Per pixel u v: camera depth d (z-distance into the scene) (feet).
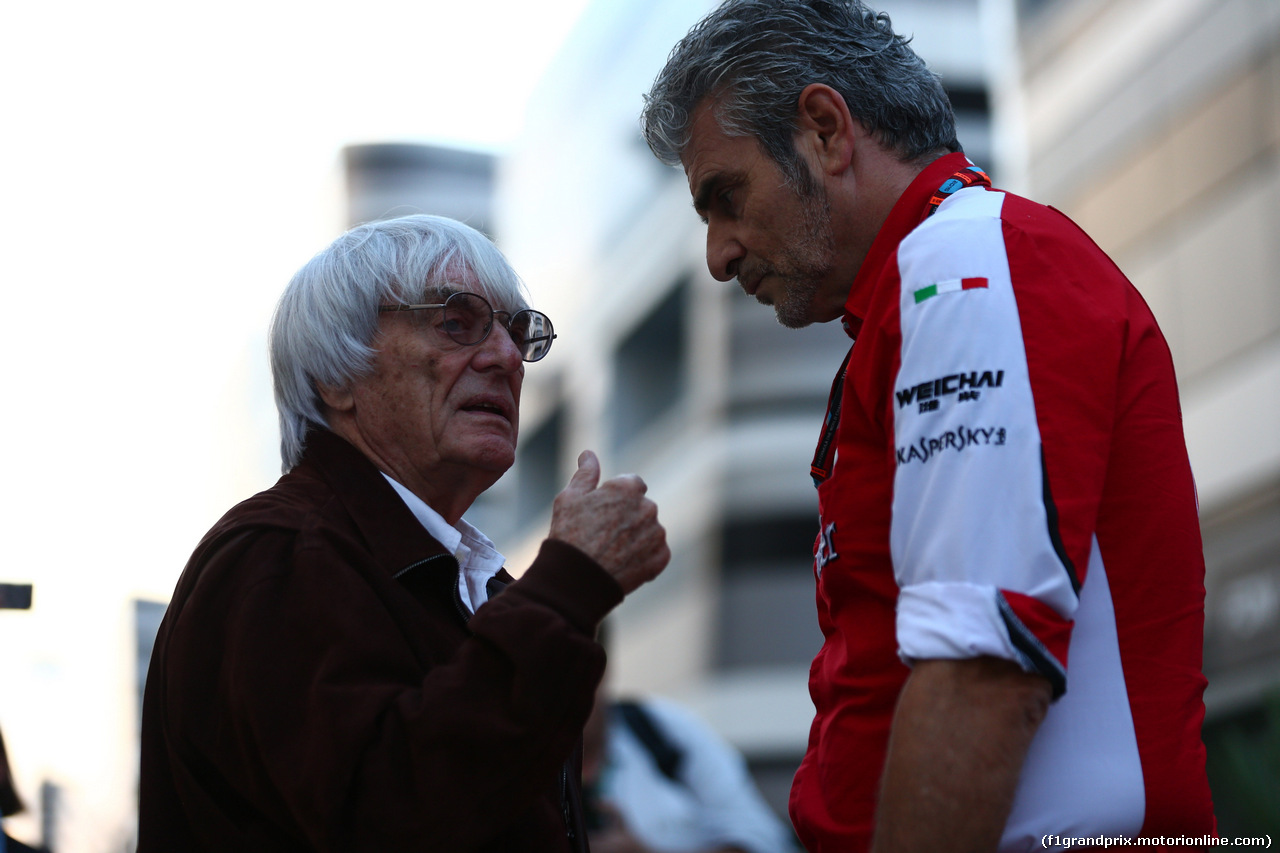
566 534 5.16
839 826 4.84
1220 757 14.85
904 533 4.40
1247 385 27.61
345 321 6.13
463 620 5.74
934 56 34.32
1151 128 31.09
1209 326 28.91
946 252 4.57
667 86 5.75
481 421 6.18
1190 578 4.55
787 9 5.50
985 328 4.38
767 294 5.73
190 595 5.37
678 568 35.76
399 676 5.09
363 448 6.19
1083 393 4.31
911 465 4.39
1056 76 34.35
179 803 5.43
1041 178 34.58
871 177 5.39
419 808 4.66
